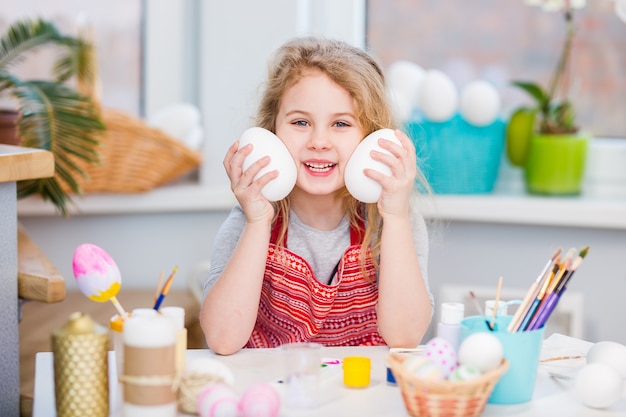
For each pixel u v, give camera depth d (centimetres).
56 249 230
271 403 97
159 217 234
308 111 137
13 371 145
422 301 134
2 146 152
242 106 231
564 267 110
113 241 233
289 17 229
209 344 129
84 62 212
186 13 248
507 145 230
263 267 133
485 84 222
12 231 143
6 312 143
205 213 236
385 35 243
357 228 149
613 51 229
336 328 148
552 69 234
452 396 97
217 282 132
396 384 112
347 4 239
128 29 247
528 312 109
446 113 218
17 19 237
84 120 190
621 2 172
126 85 249
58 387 99
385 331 135
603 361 116
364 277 146
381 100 145
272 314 148
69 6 242
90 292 108
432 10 240
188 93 251
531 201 216
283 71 142
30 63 239
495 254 224
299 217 149
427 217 219
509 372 105
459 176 224
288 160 131
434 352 103
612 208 207
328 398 107
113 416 101
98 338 99
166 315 107
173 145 223
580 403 106
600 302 218
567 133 225
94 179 216
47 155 145
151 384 97
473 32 238
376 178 129
